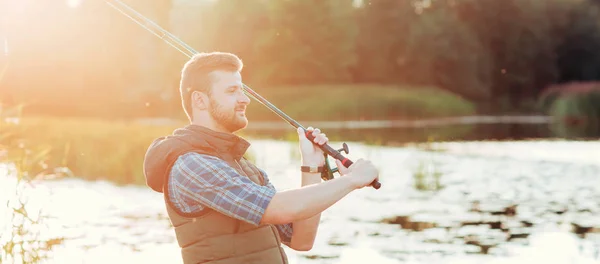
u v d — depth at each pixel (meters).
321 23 58.75
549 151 16.89
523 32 65.75
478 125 34.09
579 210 8.33
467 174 11.99
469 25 66.00
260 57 58.53
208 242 2.36
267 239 2.44
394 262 5.63
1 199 5.60
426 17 63.44
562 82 66.88
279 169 12.59
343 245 6.25
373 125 35.72
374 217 7.72
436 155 15.60
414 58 62.88
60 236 5.86
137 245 5.89
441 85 63.78
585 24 66.00
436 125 34.81
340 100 43.25
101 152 11.52
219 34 59.31
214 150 2.40
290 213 2.27
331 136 23.23
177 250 5.77
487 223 7.45
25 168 5.87
